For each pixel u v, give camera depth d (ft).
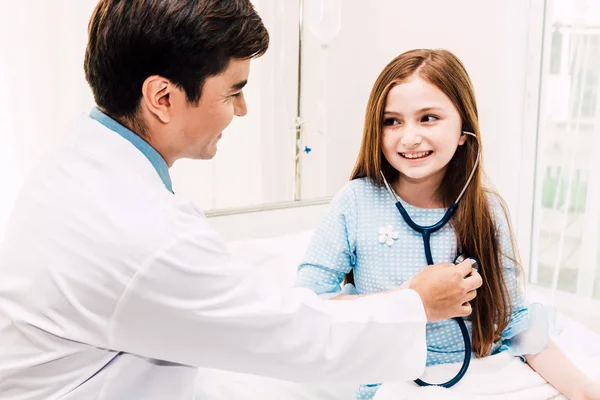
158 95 2.31
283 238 5.16
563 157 5.67
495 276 3.12
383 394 2.84
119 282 2.14
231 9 2.25
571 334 3.93
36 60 4.77
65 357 2.29
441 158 2.96
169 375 2.56
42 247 2.24
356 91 7.03
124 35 2.20
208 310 2.24
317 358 2.40
